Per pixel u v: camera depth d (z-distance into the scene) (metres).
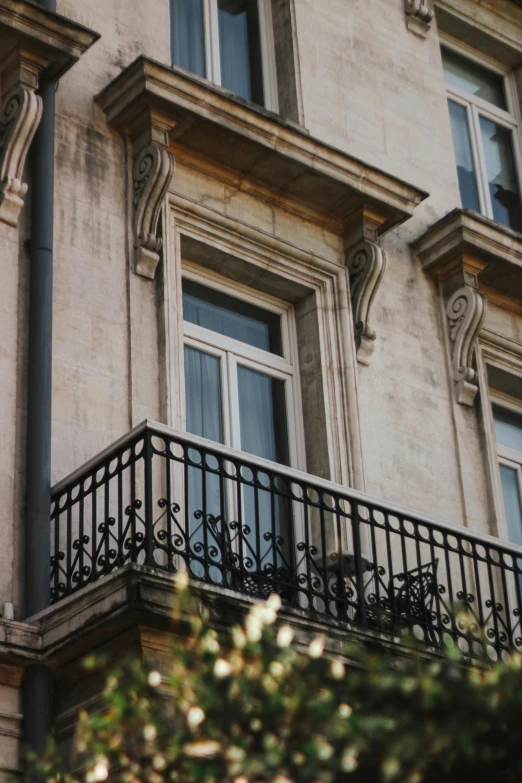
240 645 9.38
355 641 12.66
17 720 12.20
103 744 9.53
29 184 14.25
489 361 17.50
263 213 16.02
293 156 15.66
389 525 13.78
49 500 13.02
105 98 15.13
